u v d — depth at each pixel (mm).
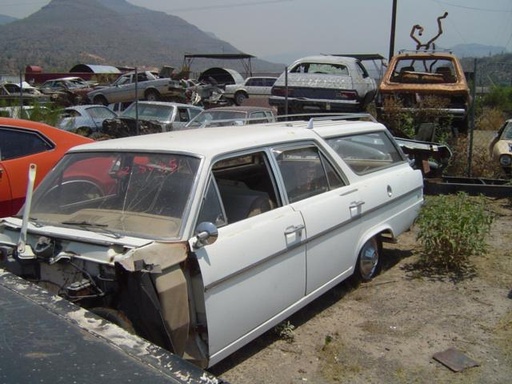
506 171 9672
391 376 3621
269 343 4055
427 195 8914
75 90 27578
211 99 28453
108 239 3127
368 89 13625
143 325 2961
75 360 1821
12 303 2227
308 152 4387
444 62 11688
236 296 3385
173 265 2990
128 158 3717
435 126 9828
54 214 3633
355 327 4324
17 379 1683
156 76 27031
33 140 6051
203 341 3223
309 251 4062
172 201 3336
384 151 5527
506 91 21094
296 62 13555
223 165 3674
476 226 5547
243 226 3525
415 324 4371
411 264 5801
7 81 30234
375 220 5008
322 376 3613
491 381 3557
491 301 4809
